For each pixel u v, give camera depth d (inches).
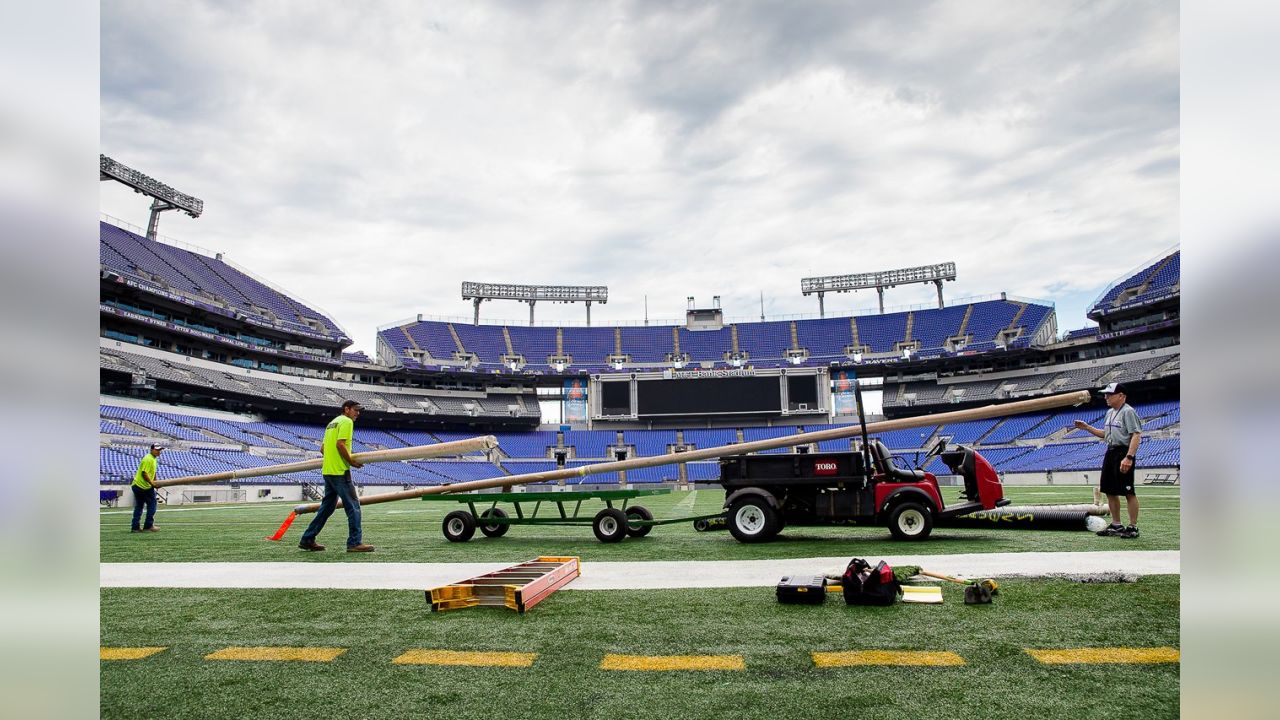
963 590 182.4
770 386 1951.3
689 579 213.2
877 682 112.9
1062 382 1833.2
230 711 104.3
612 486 1555.1
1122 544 280.5
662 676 117.6
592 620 158.1
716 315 2332.7
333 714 102.7
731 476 339.0
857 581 170.1
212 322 1670.8
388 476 1626.5
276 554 300.4
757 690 110.0
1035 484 1379.2
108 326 1444.4
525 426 2129.7
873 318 2241.6
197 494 1091.3
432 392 2091.5
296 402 1707.7
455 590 172.4
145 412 1363.2
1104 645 131.4
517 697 108.6
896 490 319.3
